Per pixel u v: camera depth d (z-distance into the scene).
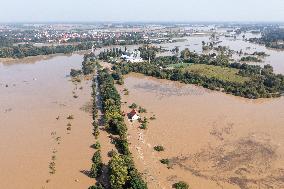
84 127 159.88
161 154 133.00
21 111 185.62
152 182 113.00
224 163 127.06
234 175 119.00
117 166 109.25
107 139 146.38
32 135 152.12
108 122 157.62
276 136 151.75
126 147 132.50
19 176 118.62
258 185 113.25
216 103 199.62
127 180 106.12
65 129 158.12
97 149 136.88
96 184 109.12
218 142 144.75
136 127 158.88
